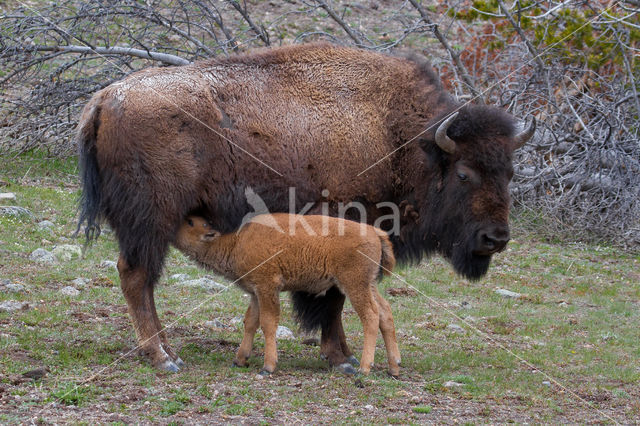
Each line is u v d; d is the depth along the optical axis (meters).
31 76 27.34
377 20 41.94
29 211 21.53
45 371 11.58
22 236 19.64
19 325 13.92
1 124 27.64
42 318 14.48
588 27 28.11
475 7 30.05
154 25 28.12
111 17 28.80
